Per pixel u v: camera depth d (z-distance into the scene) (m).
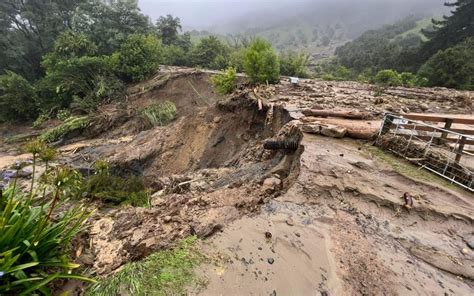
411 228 3.48
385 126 5.74
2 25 28.50
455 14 44.91
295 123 6.80
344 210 3.74
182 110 20.73
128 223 3.58
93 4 29.31
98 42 26.12
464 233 3.41
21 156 16.19
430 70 22.86
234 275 2.58
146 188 7.47
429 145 4.95
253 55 13.68
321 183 4.17
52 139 17.66
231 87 14.84
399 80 20.20
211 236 3.12
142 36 25.95
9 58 28.03
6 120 23.19
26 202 2.63
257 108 10.59
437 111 8.91
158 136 13.67
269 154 7.05
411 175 4.49
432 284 2.67
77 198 5.11
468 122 5.31
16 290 2.07
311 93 11.76
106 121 19.12
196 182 6.59
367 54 61.56
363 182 4.24
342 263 2.86
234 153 10.86
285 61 25.91
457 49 23.97
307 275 2.67
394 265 2.87
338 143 5.80
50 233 2.44
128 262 2.78
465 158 5.17
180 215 3.59
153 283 2.39
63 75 22.09
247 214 3.59
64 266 2.30
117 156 12.62
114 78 23.62
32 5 30.22
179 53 35.53
